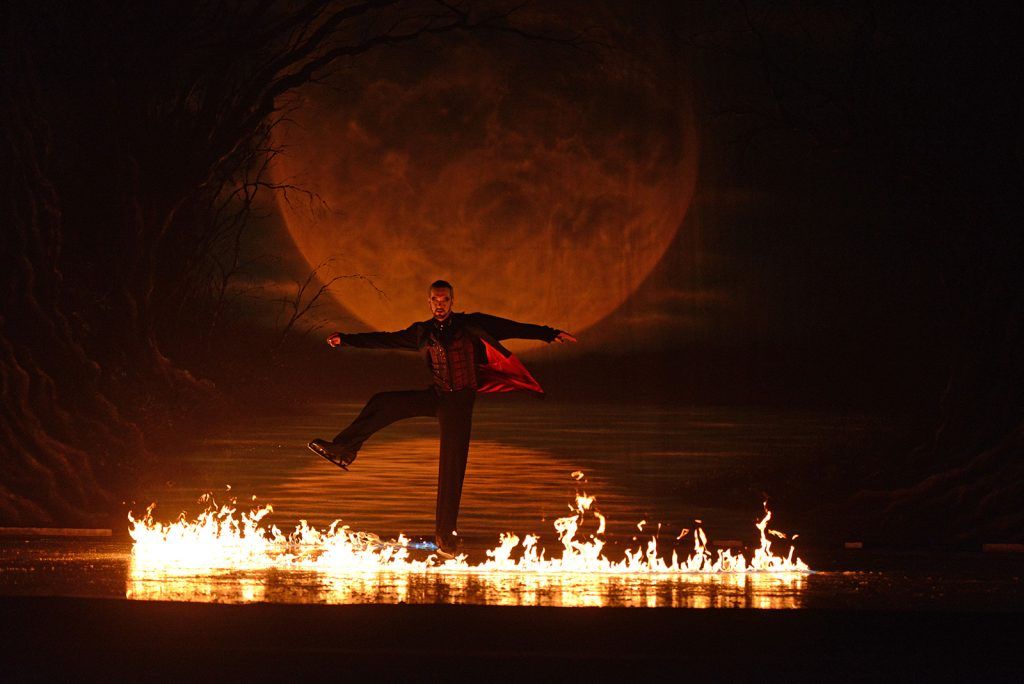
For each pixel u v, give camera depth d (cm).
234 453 3531
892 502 2381
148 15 3550
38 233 2431
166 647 996
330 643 1012
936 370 5909
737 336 7600
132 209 3600
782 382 6994
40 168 2450
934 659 972
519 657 972
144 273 3659
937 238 2778
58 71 3462
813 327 7169
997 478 2286
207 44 3781
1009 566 1681
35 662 947
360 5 4150
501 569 1548
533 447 4184
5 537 1938
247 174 4581
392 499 2694
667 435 4647
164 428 3491
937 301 5784
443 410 1592
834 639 1028
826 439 4044
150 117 3797
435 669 932
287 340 6638
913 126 2912
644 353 7844
